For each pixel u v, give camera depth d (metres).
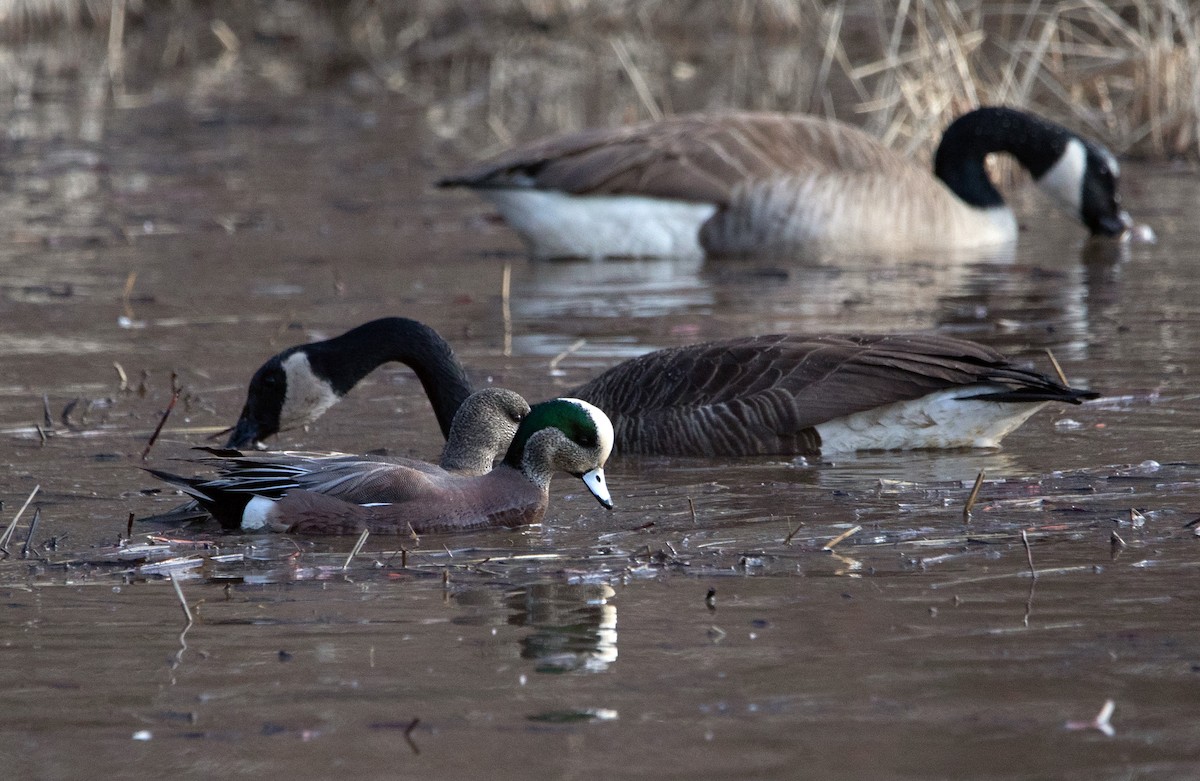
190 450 13.02
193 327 17.75
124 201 25.97
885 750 7.02
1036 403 12.48
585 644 8.34
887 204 22.03
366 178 28.00
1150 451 12.34
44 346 16.86
